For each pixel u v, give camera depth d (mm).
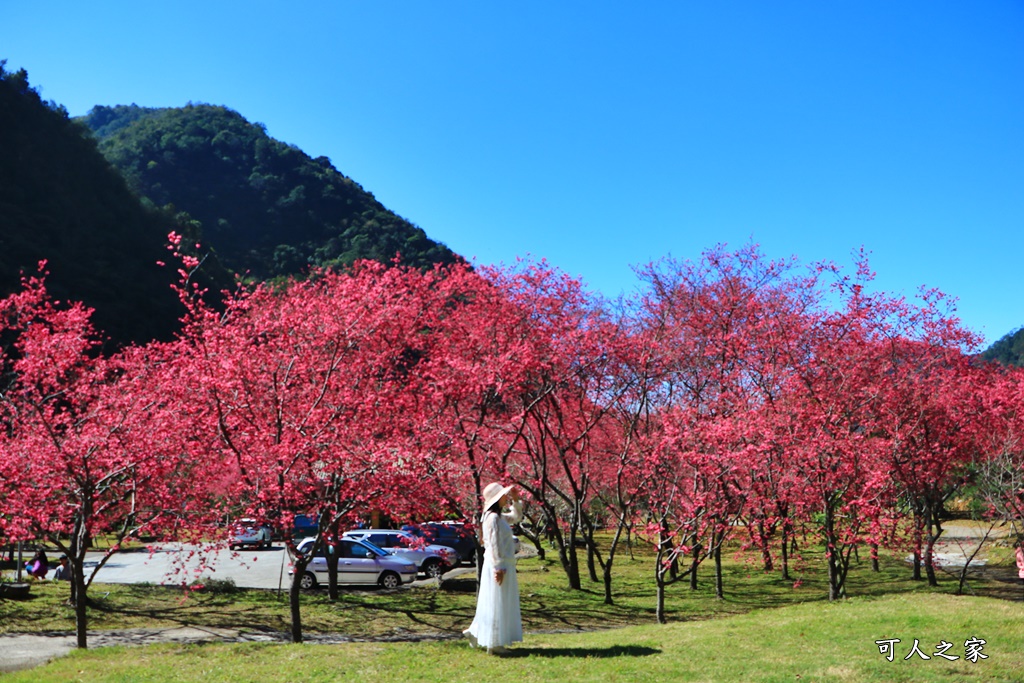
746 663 8281
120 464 12938
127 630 15758
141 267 61656
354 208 100500
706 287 24234
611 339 21781
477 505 18750
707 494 15758
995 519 20344
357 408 15031
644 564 29750
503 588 8930
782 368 18703
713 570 27859
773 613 12406
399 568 23016
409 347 20422
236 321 15758
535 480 21719
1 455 12570
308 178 103125
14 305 17594
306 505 13039
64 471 12406
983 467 19484
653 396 23109
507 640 8852
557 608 19125
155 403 14680
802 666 8102
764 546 16750
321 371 16516
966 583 22594
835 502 16688
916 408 19109
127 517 13648
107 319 52656
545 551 33875
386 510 13906
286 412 13898
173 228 73125
